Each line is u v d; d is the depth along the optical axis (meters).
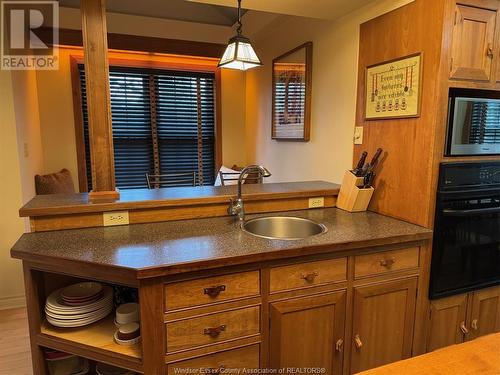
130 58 3.87
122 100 3.92
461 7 1.61
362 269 1.60
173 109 4.12
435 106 1.64
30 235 1.57
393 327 1.71
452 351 0.89
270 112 3.51
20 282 2.74
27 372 1.95
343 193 2.14
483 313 1.95
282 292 1.46
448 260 1.77
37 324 1.43
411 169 1.79
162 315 1.27
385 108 1.95
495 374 0.79
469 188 1.76
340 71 2.36
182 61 4.07
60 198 1.84
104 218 1.71
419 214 1.75
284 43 3.13
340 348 1.60
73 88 3.71
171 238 1.54
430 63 1.65
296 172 3.02
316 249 1.47
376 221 1.86
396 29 1.84
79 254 1.33
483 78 1.71
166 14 3.65
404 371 0.80
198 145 4.28
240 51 1.88
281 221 1.98
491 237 1.88
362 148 2.16
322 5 2.09
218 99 4.22
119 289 1.63
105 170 1.81
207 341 1.35
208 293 1.33
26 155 2.96
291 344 1.51
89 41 1.70
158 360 1.29
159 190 2.10
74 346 1.38
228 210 1.87
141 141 4.05
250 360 1.44
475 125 1.74
